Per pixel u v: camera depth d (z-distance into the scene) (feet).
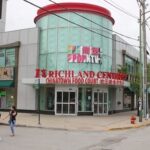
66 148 49.44
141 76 104.42
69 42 115.34
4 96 131.23
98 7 118.93
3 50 131.85
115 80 112.68
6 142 54.13
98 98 117.91
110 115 122.01
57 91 113.50
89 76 108.99
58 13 117.08
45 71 110.32
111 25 126.52
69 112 113.29
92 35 116.98
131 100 162.40
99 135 68.69
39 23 124.06
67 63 114.73
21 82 124.77
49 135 65.67
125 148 50.31
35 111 120.37
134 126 87.92
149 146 52.60
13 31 129.18
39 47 121.90
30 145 51.34
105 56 120.57
